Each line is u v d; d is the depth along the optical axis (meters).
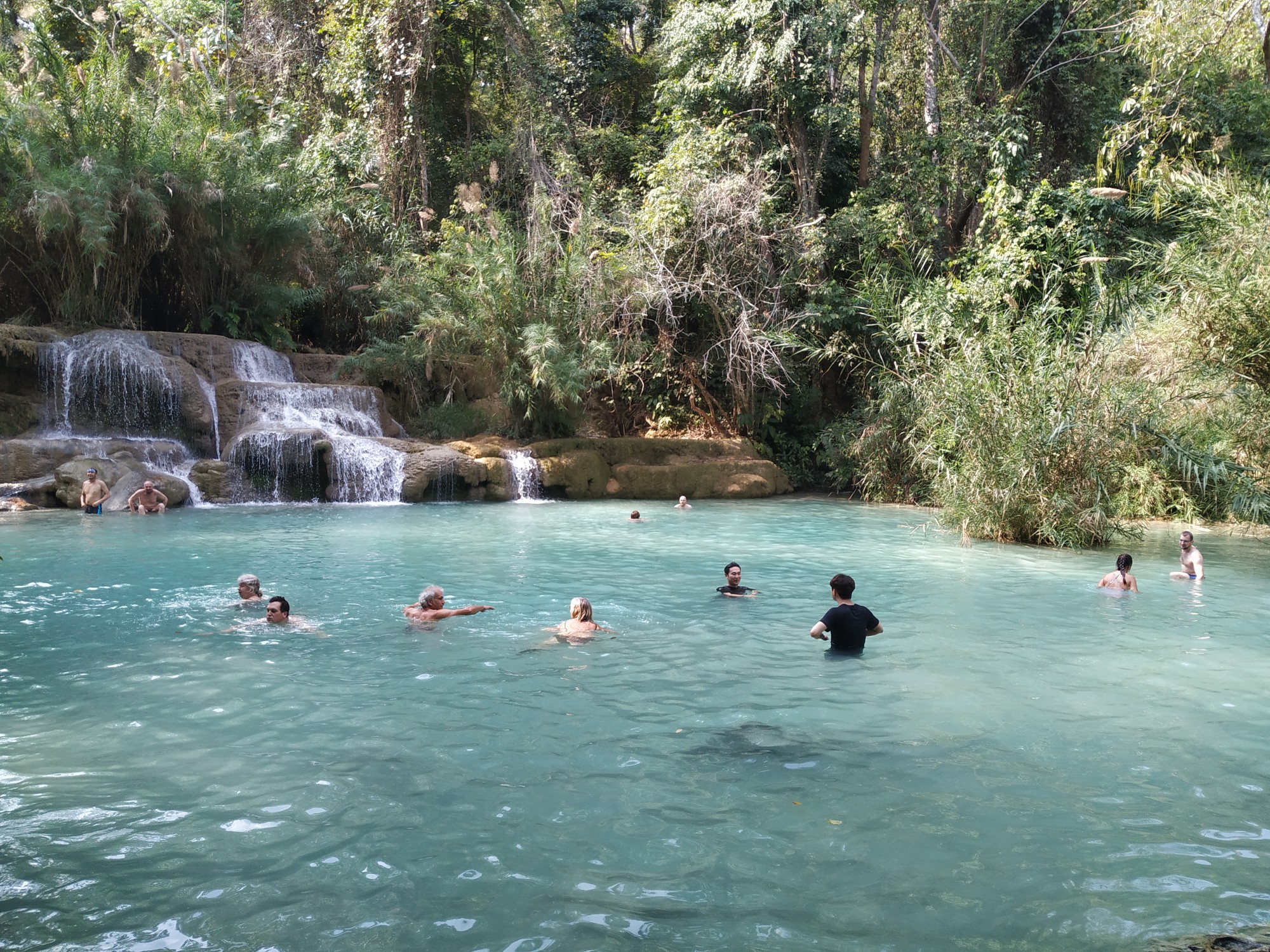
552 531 15.23
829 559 12.63
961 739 5.39
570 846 3.96
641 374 25.92
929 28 25.89
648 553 12.88
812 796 4.52
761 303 24.77
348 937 3.20
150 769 4.81
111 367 19.11
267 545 12.91
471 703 6.01
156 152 21.34
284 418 20.48
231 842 3.96
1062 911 3.43
